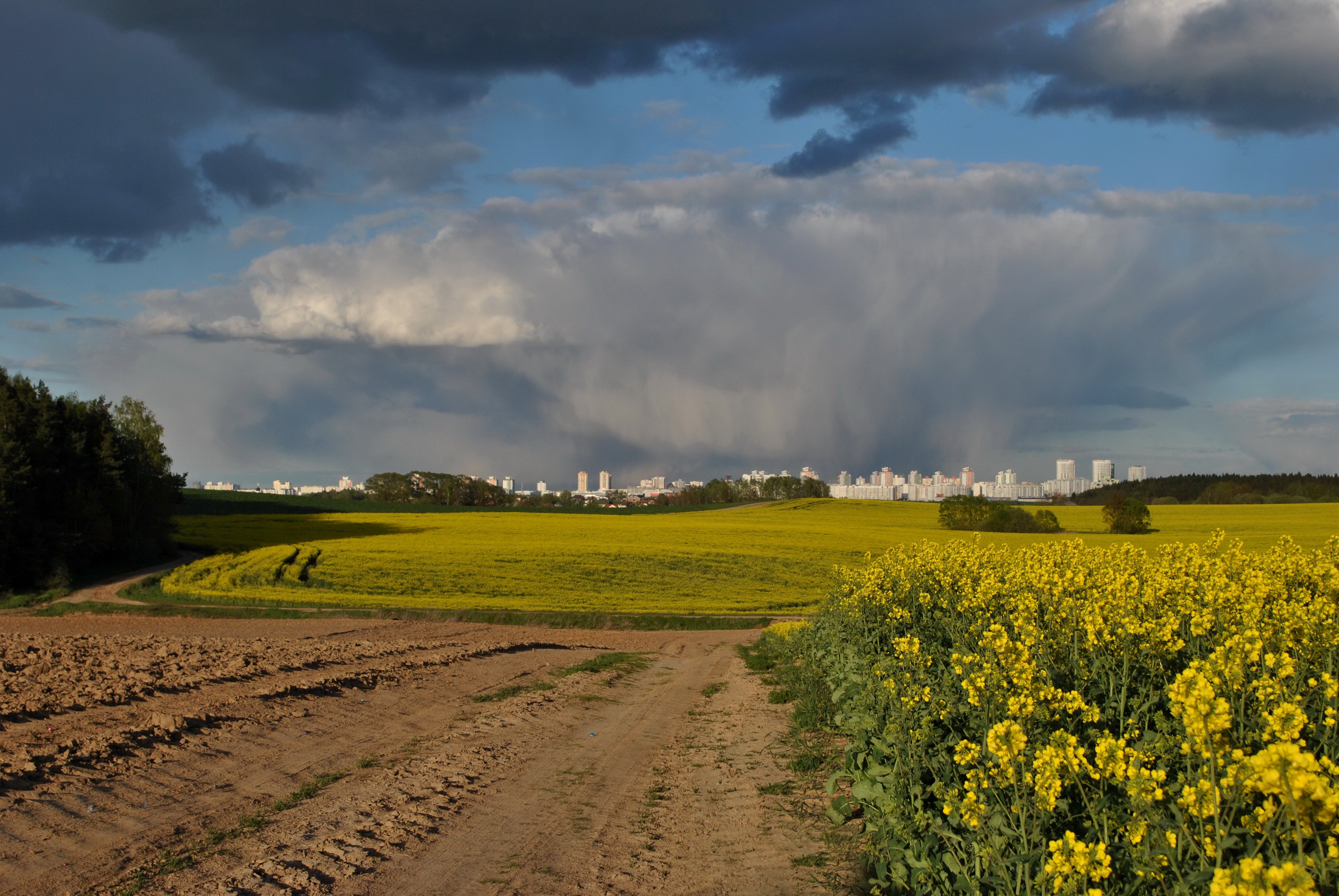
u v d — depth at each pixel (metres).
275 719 13.24
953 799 5.02
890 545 68.12
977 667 6.49
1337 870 3.05
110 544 56.00
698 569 55.47
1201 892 3.66
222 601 41.91
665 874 7.47
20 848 7.61
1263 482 128.38
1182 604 7.56
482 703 16.27
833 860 7.44
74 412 59.66
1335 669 6.21
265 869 7.44
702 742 13.30
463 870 7.62
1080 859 3.66
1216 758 3.56
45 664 17.14
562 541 67.88
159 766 10.35
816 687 14.41
